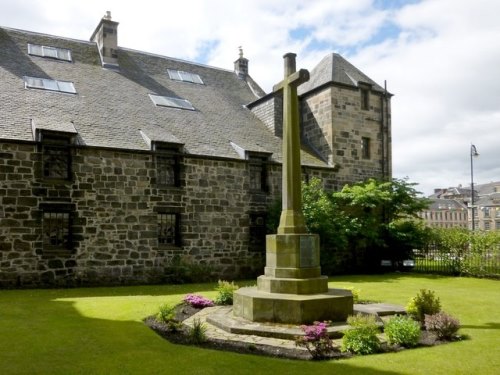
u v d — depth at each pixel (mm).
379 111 25688
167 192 18359
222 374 6145
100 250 16797
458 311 11133
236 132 22359
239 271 19812
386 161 25578
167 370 6301
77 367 6426
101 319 9750
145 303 11742
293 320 8891
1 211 15273
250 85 28672
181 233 18578
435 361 6730
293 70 10844
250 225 20344
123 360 6762
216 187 19516
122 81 22391
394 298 13367
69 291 14766
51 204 16047
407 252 23547
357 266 23406
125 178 17516
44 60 21156
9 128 15867
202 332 8188
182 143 18625
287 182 10312
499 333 8695
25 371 6246
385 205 23734
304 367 6480
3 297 13062
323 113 24344
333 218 20812
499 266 19812
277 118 24203
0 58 19719
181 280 17969
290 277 9703
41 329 8773
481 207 84625
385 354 7188
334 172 23438
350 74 25359
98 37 23781
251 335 8445
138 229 17594
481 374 6141
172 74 25391
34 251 15680
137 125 19250
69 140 16547
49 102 18250
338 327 8609
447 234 22281
